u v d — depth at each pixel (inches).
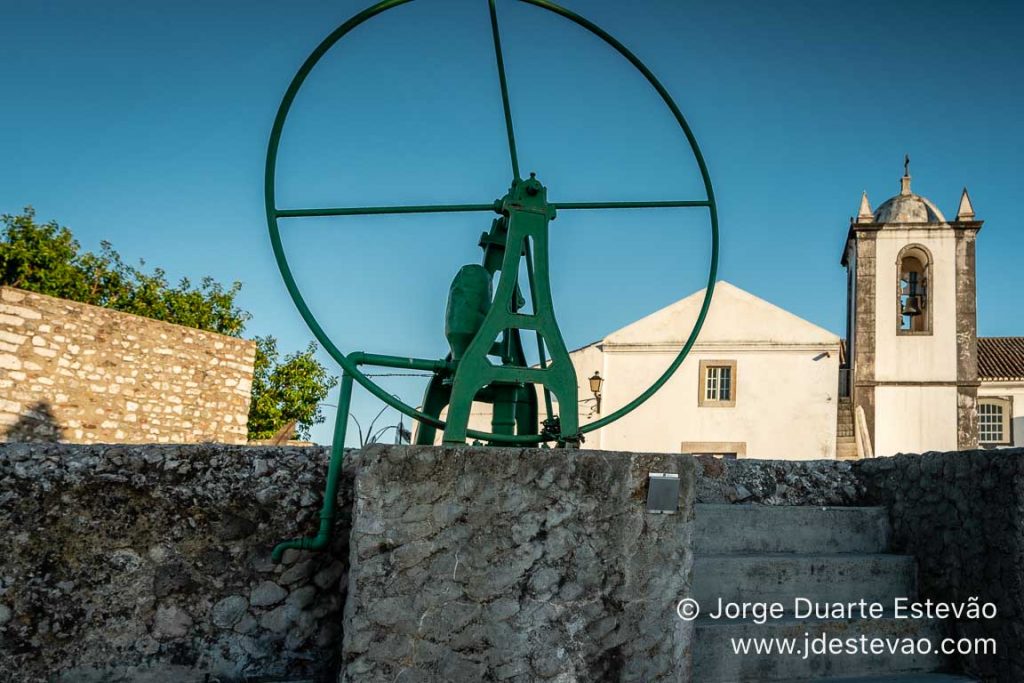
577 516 110.6
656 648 111.4
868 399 941.2
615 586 110.8
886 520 167.2
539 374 123.8
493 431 128.7
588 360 935.7
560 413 124.0
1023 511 128.0
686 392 909.2
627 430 909.2
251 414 947.3
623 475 113.0
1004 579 131.1
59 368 457.4
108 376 480.1
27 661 111.3
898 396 936.9
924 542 154.8
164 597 117.7
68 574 114.3
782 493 176.7
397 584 104.7
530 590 107.7
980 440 1005.8
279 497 125.1
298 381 982.4
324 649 123.4
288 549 122.3
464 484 107.8
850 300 1045.2
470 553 106.9
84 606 114.3
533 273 127.2
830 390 888.3
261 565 122.6
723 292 927.0
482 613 106.2
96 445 121.1
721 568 147.8
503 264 125.2
